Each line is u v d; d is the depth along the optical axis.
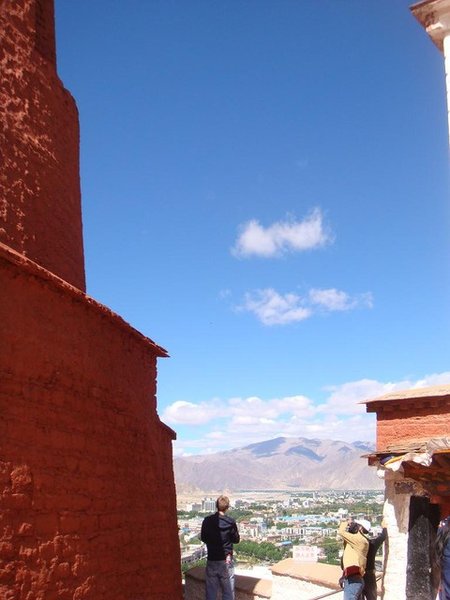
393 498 10.95
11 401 6.70
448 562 7.21
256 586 13.12
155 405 11.30
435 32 12.10
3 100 8.62
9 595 6.18
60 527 7.16
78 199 10.54
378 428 12.55
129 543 9.03
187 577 14.12
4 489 6.36
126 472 9.33
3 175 8.26
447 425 11.75
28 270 7.07
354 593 9.65
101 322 8.95
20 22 9.34
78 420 7.95
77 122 10.83
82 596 7.36
